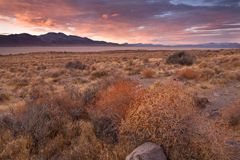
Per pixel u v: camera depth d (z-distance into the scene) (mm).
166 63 31609
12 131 5547
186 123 4215
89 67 29984
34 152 4914
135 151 4027
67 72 24672
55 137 5379
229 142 5223
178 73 17438
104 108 6160
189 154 4070
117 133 5367
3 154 4621
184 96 4727
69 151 4781
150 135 4316
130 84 6906
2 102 11133
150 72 18328
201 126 4203
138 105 5055
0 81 18797
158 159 3877
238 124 6664
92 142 5031
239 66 23812
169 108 4250
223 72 18719
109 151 4582
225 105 9125
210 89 12438
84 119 6750
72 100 7656
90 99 7805
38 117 5945
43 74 22734
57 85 16172
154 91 5141
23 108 7246
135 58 54594
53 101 7375
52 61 52438
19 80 18047
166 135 4137
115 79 9148
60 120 6086
